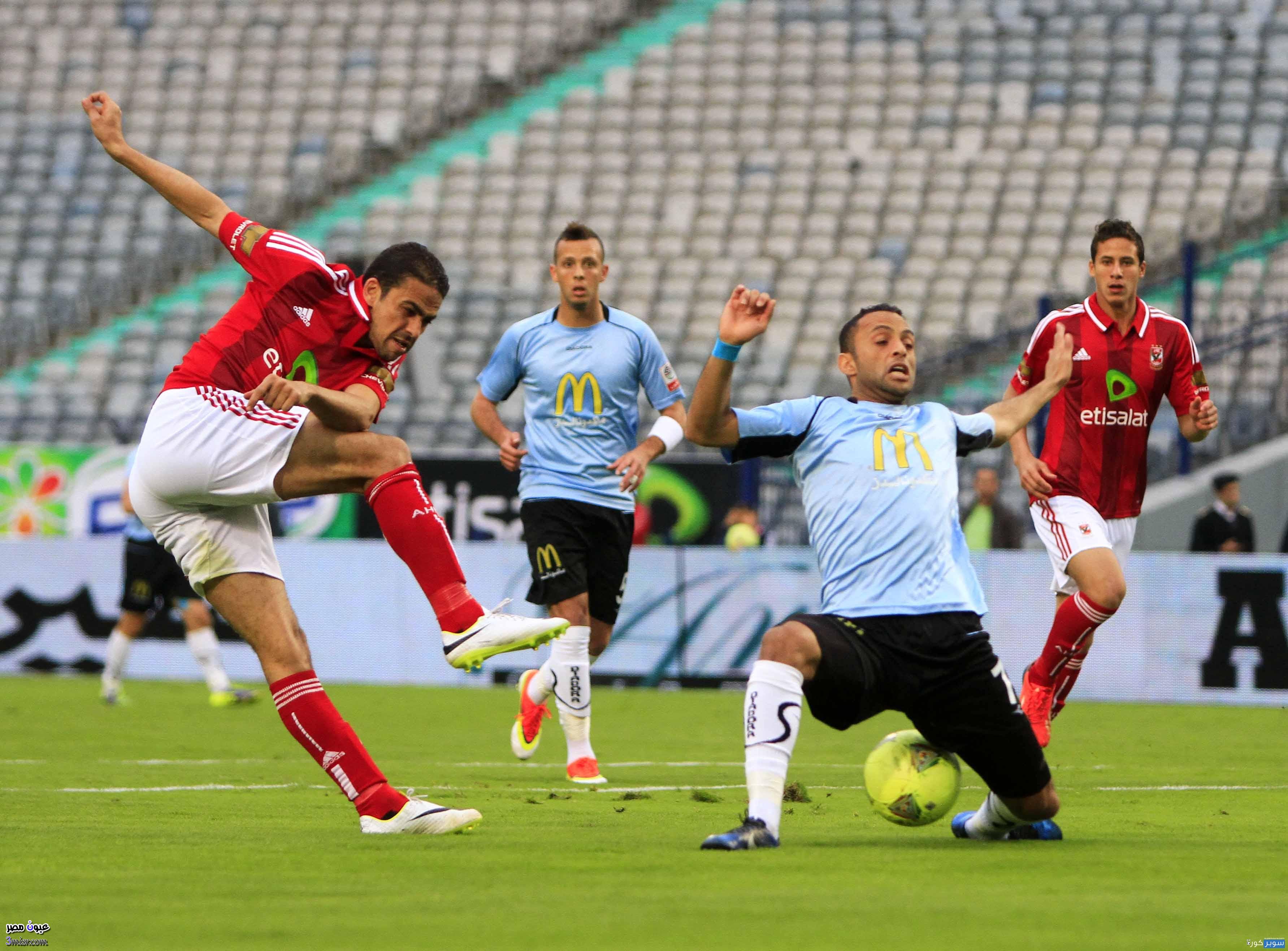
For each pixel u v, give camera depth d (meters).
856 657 14.95
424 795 22.05
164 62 99.12
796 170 83.44
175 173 17.23
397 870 13.80
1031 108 85.38
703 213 82.25
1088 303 25.61
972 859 14.60
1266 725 37.72
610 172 86.62
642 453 25.19
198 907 11.86
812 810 20.09
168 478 16.48
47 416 70.75
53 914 11.54
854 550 15.38
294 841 15.96
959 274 74.25
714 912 11.55
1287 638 44.16
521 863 14.25
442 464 55.09
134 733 34.66
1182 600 45.31
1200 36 87.69
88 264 86.44
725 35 94.06
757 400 68.50
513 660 51.69
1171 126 82.06
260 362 16.81
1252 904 12.02
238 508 16.97
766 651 15.02
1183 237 72.56
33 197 90.38
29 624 55.25
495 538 54.75
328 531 56.12
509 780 25.06
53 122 95.44
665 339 73.50
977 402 64.44
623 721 38.84
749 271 76.62
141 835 16.64
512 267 80.56
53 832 16.91
